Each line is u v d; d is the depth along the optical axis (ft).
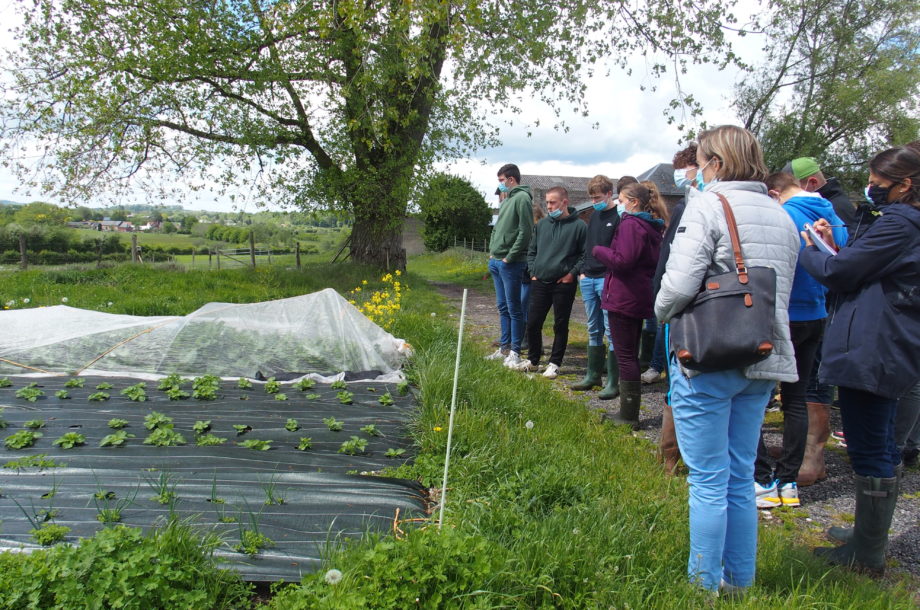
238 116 57.41
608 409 19.02
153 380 19.10
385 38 45.42
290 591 8.05
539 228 22.85
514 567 8.33
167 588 7.54
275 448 13.98
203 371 19.98
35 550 8.09
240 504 10.78
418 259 154.51
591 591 8.13
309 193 62.28
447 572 7.89
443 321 33.19
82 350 19.92
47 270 46.68
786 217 8.80
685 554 9.56
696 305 8.38
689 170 12.44
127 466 12.35
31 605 7.06
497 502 10.71
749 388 8.64
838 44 78.84
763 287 8.15
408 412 16.75
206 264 78.79
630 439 16.12
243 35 50.83
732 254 8.37
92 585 7.25
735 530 8.92
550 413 17.39
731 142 8.95
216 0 49.93
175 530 8.62
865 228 10.67
